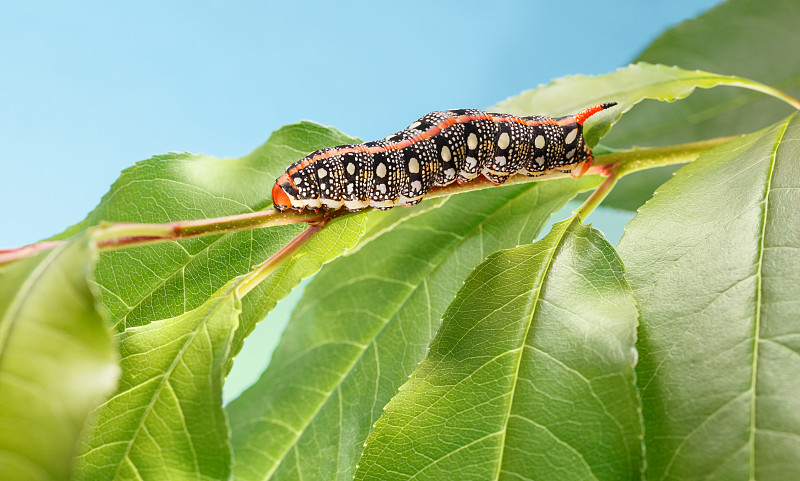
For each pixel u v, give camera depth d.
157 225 0.32
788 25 0.44
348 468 0.38
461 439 0.32
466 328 0.34
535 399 0.32
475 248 0.40
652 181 0.47
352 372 0.40
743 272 0.32
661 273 0.33
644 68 0.39
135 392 0.33
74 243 0.29
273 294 0.35
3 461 0.28
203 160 0.37
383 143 0.37
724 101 0.45
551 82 0.40
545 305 0.33
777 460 0.30
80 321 0.29
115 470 0.32
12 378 0.28
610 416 0.31
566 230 0.34
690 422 0.31
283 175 0.35
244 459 0.40
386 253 0.41
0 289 0.29
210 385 0.32
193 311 0.34
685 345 0.32
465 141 0.37
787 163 0.33
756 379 0.31
